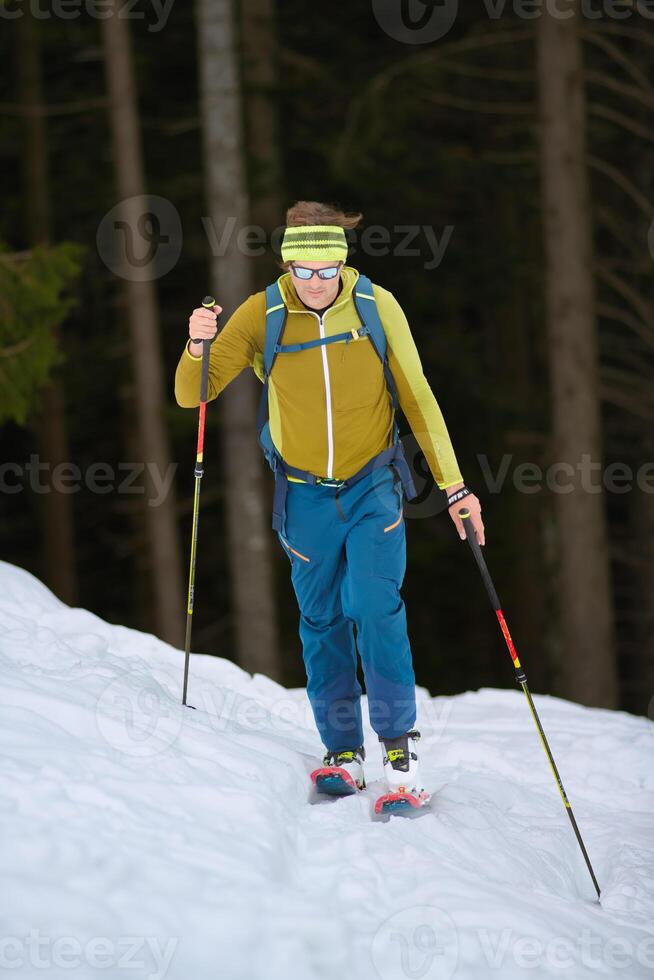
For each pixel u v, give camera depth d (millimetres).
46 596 11250
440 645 39875
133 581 42281
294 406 8133
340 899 6527
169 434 35250
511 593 39375
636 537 39031
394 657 8359
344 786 8391
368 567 8211
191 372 8281
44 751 6934
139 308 27828
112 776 6949
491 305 39375
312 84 33906
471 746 11578
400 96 32344
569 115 25734
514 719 13328
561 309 26031
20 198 36969
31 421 33250
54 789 6508
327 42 35719
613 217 35000
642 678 38531
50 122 35656
